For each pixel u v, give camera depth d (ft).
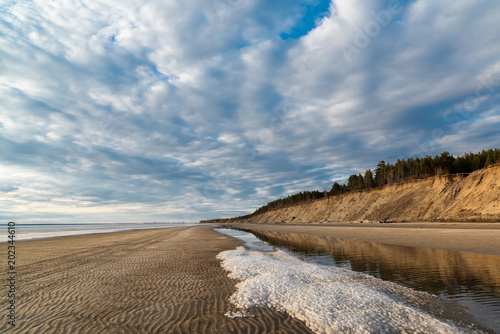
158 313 25.64
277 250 80.43
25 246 93.25
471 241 68.28
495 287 33.68
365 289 32.73
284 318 24.48
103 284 36.86
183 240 120.47
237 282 38.04
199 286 35.78
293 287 33.63
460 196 132.87
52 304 28.19
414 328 21.83
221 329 21.95
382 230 116.78
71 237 146.41
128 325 22.65
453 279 38.09
